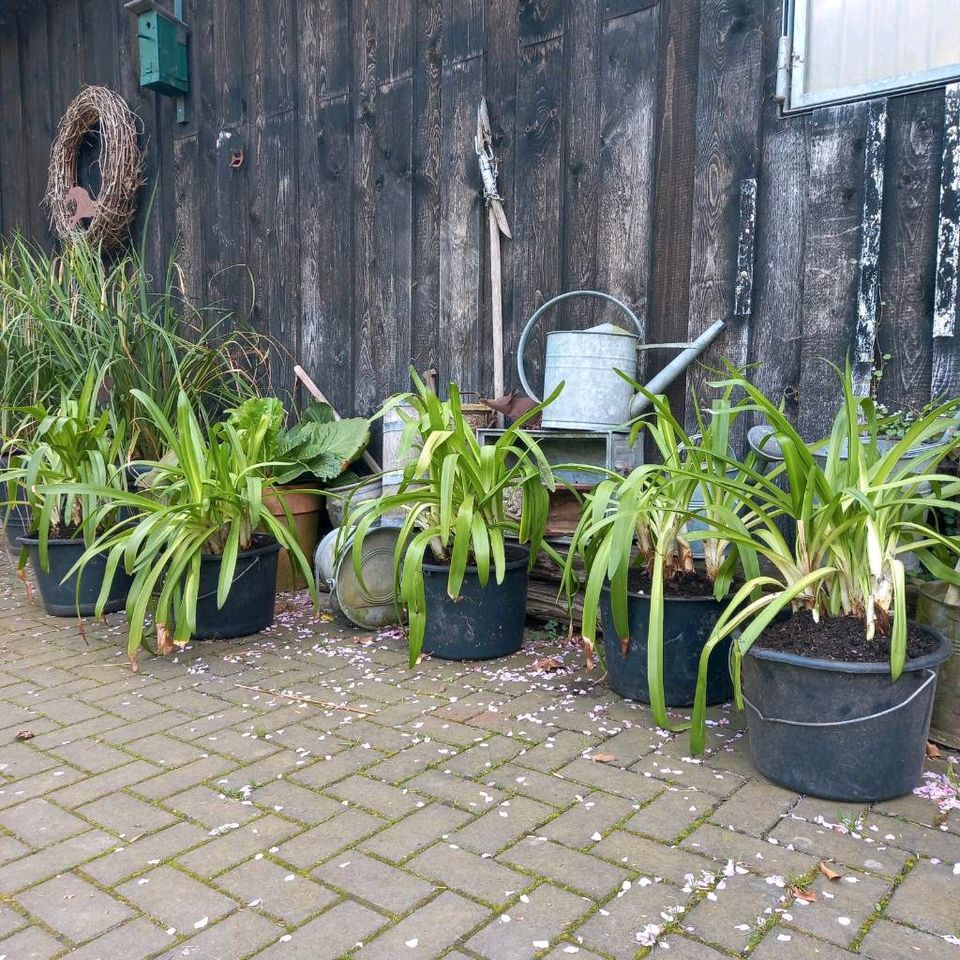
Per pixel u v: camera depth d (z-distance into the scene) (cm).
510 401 315
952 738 198
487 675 253
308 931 136
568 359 283
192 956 131
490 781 186
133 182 470
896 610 167
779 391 278
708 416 293
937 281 246
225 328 448
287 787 184
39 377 402
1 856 159
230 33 429
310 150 404
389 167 375
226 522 288
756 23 275
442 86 354
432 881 149
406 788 183
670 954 130
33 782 188
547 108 324
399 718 221
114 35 482
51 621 316
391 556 298
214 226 449
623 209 308
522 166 333
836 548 186
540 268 331
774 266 277
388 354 385
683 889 146
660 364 303
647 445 308
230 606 288
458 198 353
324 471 343
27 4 520
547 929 136
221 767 194
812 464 175
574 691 239
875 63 256
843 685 169
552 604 294
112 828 168
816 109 264
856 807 173
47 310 407
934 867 151
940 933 133
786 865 152
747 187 279
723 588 212
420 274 370
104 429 319
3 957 131
